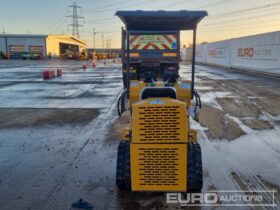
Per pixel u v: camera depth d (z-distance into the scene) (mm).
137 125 3469
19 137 6418
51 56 69562
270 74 20234
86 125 7379
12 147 5762
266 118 8000
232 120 7750
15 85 16266
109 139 6195
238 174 4438
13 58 65875
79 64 43625
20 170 4664
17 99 11438
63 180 4281
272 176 4379
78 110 9258
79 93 13055
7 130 6980
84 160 5039
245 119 7875
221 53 33406
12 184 4180
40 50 67938
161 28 5363
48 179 4324
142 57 12695
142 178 3562
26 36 66812
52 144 5922
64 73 25453
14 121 7859
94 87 15250
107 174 4465
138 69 12789
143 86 4332
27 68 32375
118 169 3758
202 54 43938
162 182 3559
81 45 95688
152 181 3562
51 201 3697
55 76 22094
